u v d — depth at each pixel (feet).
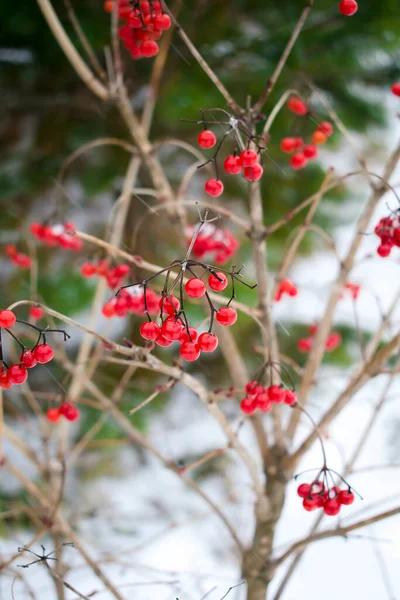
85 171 5.68
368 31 4.87
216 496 6.10
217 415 3.56
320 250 7.50
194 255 3.78
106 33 5.03
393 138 8.29
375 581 5.09
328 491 3.43
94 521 5.28
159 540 5.40
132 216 5.92
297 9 4.94
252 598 3.75
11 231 5.84
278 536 5.82
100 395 3.89
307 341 4.13
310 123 5.05
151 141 5.78
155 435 6.49
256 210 3.59
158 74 3.98
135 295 3.56
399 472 6.63
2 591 4.35
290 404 3.48
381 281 8.59
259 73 4.92
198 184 6.84
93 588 4.55
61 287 5.58
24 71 5.57
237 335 6.25
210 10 5.15
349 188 6.68
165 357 6.02
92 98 5.62
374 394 7.06
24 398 5.90
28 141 6.02
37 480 5.41
